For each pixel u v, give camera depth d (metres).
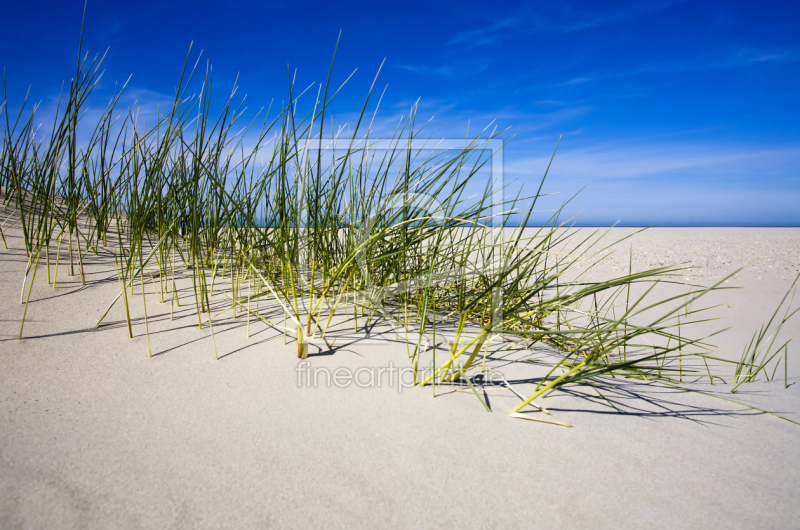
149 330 1.42
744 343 1.82
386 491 0.79
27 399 1.00
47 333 1.33
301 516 0.72
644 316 2.27
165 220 1.88
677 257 4.59
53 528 0.66
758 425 1.07
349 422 1.00
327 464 0.85
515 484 0.82
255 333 1.45
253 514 0.72
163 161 1.61
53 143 1.67
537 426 1.02
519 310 1.43
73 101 1.70
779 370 1.52
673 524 0.73
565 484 0.82
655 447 0.95
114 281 1.81
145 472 0.80
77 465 0.80
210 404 1.04
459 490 0.79
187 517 0.70
